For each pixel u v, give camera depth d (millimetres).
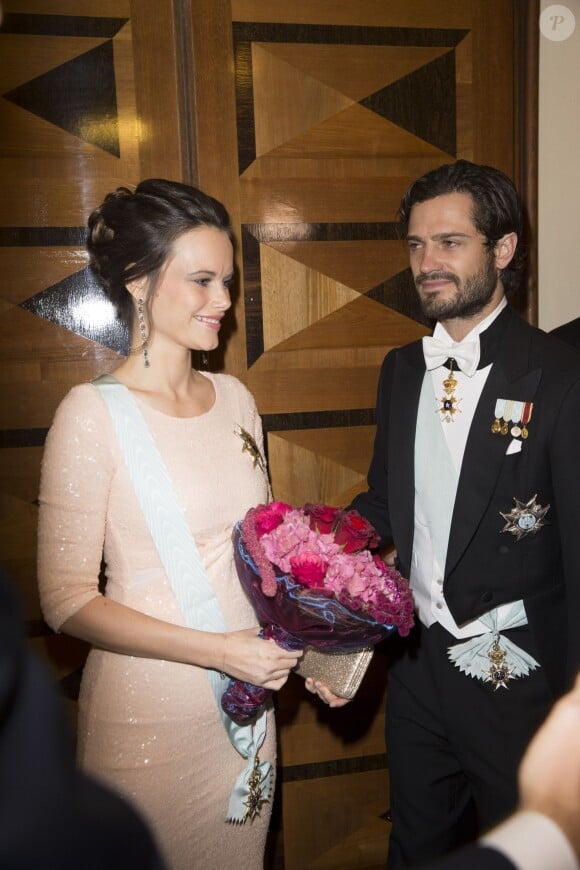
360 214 2338
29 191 2135
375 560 1463
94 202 2166
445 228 1724
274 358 2328
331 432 2383
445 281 1741
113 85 2150
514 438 1684
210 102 2203
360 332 2373
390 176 2344
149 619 1485
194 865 1578
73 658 2242
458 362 1768
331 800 2455
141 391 1604
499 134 2396
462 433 1785
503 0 2354
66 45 2115
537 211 2426
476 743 1764
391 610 1365
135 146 2180
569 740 519
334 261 2338
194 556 1545
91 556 1495
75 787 346
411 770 1891
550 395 1660
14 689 313
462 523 1713
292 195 2289
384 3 2281
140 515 1533
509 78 2385
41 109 2119
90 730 1561
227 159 2236
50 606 1475
